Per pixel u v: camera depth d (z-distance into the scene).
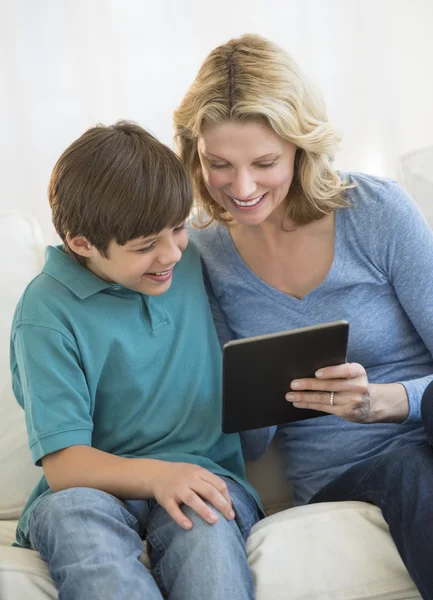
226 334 1.49
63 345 1.26
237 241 1.47
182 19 1.92
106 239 1.19
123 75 1.91
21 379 1.27
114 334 1.29
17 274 1.57
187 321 1.38
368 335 1.41
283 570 1.19
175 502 1.15
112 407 1.32
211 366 1.39
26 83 1.87
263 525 1.26
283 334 1.17
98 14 1.87
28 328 1.26
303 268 1.43
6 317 1.53
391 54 2.04
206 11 1.92
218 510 1.17
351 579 1.18
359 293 1.42
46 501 1.16
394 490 1.22
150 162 1.18
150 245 1.21
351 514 1.25
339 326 1.19
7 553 1.17
